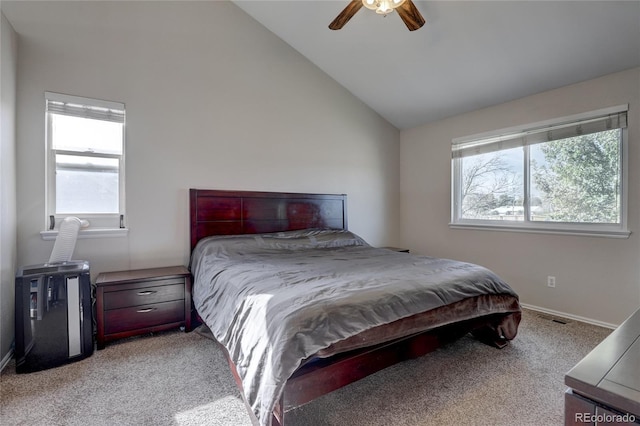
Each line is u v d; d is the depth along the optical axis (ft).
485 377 6.48
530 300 11.03
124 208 9.37
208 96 10.69
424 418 5.20
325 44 11.84
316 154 13.20
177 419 5.16
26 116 8.00
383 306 5.31
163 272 8.98
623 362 2.90
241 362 5.01
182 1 10.23
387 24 10.00
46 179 8.34
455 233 13.47
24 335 6.56
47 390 5.94
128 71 9.34
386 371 6.74
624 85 8.87
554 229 10.32
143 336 8.59
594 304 9.54
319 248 11.02
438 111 13.39
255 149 11.66
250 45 11.57
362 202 14.62
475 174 12.92
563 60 9.12
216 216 10.68
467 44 9.70
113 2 9.14
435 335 6.41
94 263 8.92
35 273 6.74
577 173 9.98
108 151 9.27
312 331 4.50
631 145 8.81
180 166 10.19
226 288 6.88
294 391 4.48
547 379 6.39
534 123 10.78
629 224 8.88
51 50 8.30
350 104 14.23
